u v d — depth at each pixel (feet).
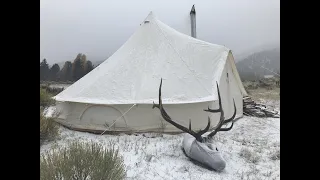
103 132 25.40
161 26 32.35
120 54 30.83
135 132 25.75
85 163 12.70
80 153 13.20
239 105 40.04
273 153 22.66
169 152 20.84
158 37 31.17
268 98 70.03
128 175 16.16
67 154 13.70
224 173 17.67
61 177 11.91
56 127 23.67
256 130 31.81
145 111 25.66
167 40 31.01
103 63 30.71
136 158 19.04
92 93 26.43
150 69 28.25
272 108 50.55
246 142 26.11
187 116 26.35
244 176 17.43
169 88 26.35
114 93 26.07
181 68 28.27
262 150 23.54
